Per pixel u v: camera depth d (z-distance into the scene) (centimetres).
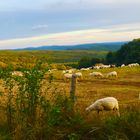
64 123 1020
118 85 4759
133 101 2614
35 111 1057
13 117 1069
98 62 17375
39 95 1067
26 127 1011
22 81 1073
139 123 1009
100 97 2998
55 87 1120
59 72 7744
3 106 1106
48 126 995
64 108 1073
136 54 15588
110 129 991
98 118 1069
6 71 1103
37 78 1064
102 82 5269
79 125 1012
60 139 984
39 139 985
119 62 16462
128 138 971
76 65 18312
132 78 6034
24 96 1065
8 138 988
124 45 16788
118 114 1104
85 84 4928
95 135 988
